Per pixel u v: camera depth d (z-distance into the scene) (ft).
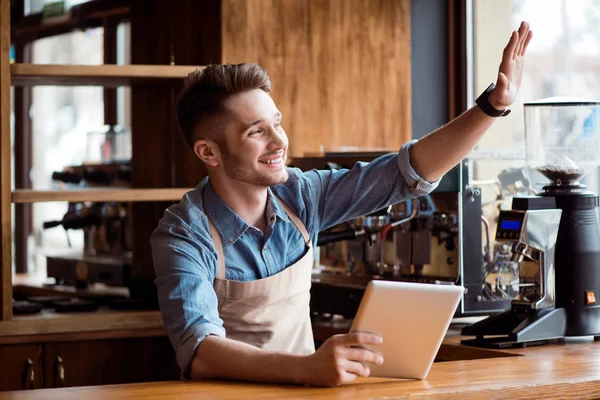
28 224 18.53
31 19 16.80
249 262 7.90
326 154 11.34
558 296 9.29
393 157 8.33
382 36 13.26
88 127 16.65
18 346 11.28
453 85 13.85
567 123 9.48
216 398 6.28
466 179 10.19
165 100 13.61
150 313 11.87
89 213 14.58
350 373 6.55
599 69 13.33
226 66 7.54
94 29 15.62
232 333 7.85
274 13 12.53
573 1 13.52
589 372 7.40
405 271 10.88
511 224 9.19
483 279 10.35
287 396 6.32
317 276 11.72
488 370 7.50
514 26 13.75
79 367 11.57
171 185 13.57
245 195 7.82
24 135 18.45
